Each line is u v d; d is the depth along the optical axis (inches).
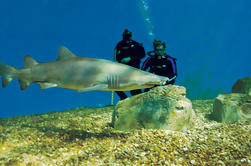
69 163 62.1
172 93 98.7
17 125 93.5
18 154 63.1
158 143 77.7
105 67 62.4
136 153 70.1
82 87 64.7
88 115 119.0
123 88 62.6
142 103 96.7
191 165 65.5
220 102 111.0
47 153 66.3
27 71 66.7
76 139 78.9
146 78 61.0
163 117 90.9
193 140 82.3
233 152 72.9
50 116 119.1
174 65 128.8
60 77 64.6
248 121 103.4
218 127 97.4
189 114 95.0
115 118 97.3
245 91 137.5
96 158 65.8
